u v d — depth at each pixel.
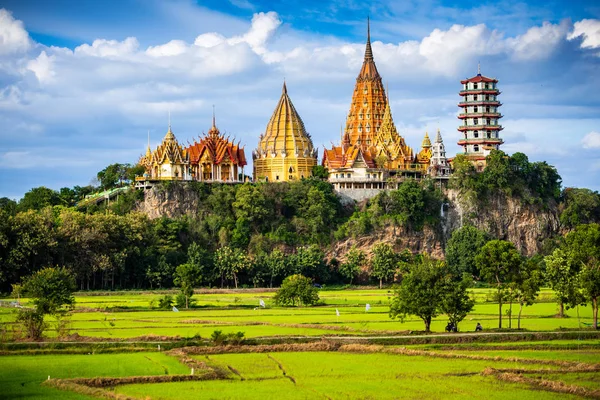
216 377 135.75
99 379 132.00
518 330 176.75
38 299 195.25
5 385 130.12
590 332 170.62
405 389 127.88
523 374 137.88
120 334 177.25
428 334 173.12
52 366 143.62
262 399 121.81
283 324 192.75
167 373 138.50
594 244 193.62
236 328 187.50
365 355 154.62
